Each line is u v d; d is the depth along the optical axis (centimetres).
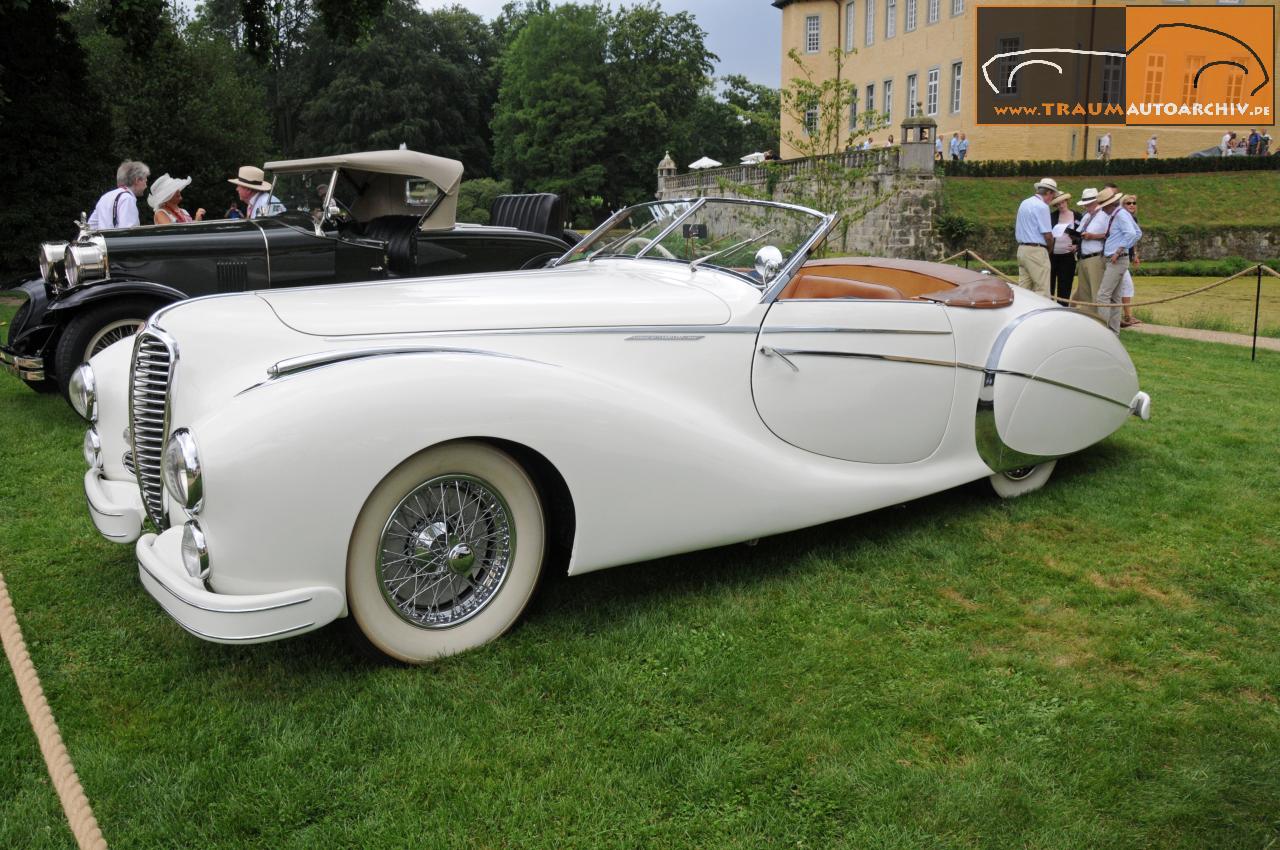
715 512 354
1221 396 724
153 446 324
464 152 6019
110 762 259
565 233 996
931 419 425
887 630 340
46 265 648
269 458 269
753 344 372
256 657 320
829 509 387
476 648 321
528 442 308
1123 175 3384
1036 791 248
